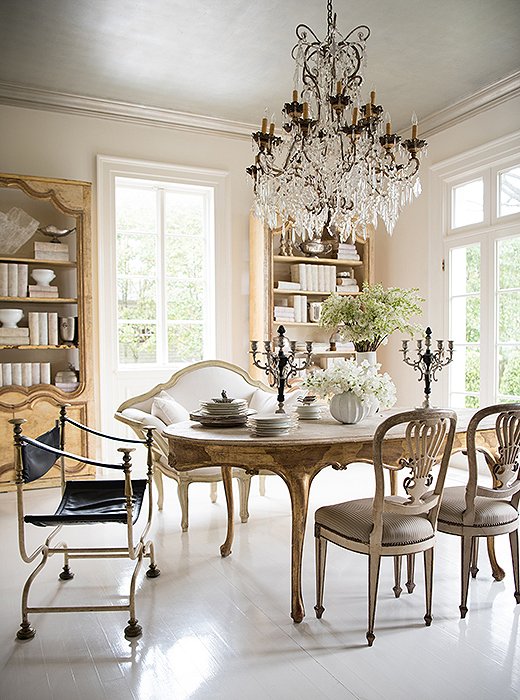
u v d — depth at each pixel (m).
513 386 5.39
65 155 5.63
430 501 2.66
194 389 4.95
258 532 3.97
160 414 4.33
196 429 3.11
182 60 4.84
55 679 2.26
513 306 5.38
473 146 5.73
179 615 2.78
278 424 2.84
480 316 5.69
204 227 6.38
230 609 2.84
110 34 4.40
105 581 3.17
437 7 4.06
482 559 3.49
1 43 4.52
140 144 5.94
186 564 3.41
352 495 4.85
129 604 2.60
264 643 2.52
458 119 5.86
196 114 6.00
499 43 4.59
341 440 2.74
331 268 6.39
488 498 2.94
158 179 5.98
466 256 5.91
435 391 6.25
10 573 3.29
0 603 2.91
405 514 2.64
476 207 5.79
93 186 5.74
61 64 4.90
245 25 4.29
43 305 5.55
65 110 5.60
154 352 6.19
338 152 4.04
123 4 3.99
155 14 4.13
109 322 5.82
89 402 5.37
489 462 3.24
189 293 6.34
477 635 2.58
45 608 2.59
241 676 2.28
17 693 2.17
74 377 5.44
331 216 4.28
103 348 5.79
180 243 6.29
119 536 3.90
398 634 2.59
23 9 4.04
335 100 3.65
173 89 5.41
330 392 3.23
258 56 4.78
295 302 6.19
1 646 2.51
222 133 6.28
